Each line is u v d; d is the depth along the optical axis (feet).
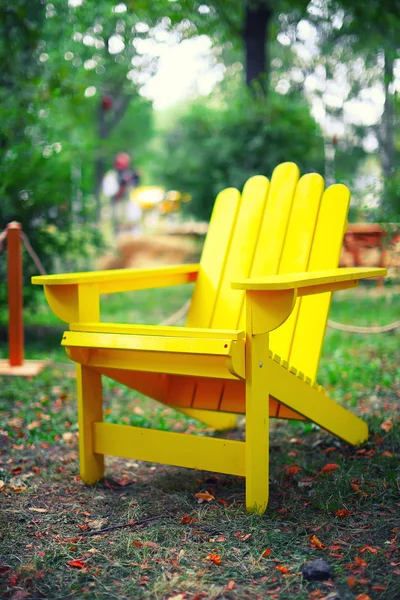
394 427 10.16
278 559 6.36
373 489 7.92
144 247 33.81
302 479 8.48
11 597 5.76
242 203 10.26
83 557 6.52
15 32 21.49
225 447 7.52
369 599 5.55
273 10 28.71
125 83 32.94
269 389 7.44
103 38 28.40
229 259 10.00
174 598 5.73
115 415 12.34
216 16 28.25
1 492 8.34
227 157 27.76
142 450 8.20
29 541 6.89
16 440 10.65
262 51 29.14
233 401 8.96
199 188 28.63
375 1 22.00
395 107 22.68
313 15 27.86
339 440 10.03
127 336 7.54
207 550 6.61
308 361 8.79
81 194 21.25
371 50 30.37
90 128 54.70
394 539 6.64
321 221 9.48
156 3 25.26
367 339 18.57
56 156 20.03
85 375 8.50
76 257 21.49
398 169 15.17
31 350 18.53
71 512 7.67
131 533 7.04
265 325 6.97
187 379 9.41
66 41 28.12
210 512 7.52
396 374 14.26
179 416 12.21
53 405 12.91
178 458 7.91
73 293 8.11
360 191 18.10
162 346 7.24
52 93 21.31
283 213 9.84
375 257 19.02
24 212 19.54
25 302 20.04
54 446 10.42
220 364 7.20
